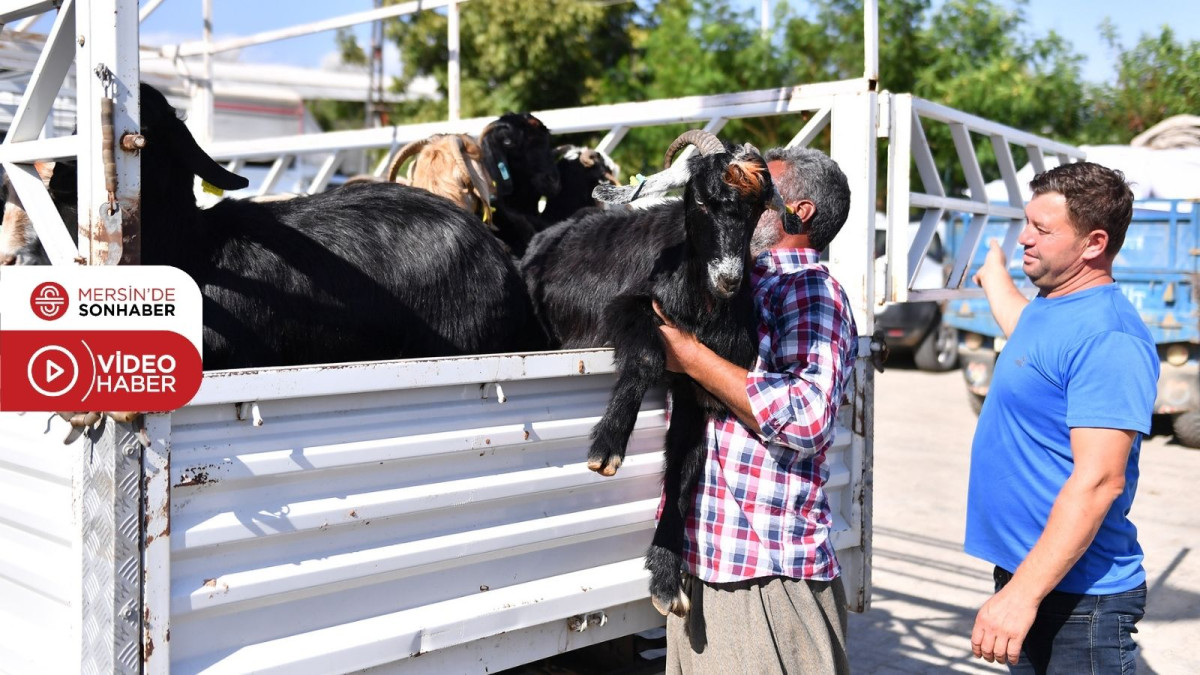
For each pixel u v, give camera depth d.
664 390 3.09
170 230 3.01
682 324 2.84
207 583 2.13
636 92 17.89
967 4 17.48
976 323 11.48
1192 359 10.19
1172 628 5.41
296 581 2.25
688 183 2.75
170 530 2.06
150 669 2.04
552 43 18.28
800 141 4.07
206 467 2.11
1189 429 10.28
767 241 3.03
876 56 3.89
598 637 2.93
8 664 2.32
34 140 2.48
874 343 3.73
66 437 2.03
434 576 2.53
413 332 3.52
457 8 6.00
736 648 2.77
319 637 2.32
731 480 2.79
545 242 4.22
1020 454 2.95
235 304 3.11
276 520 2.21
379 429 2.39
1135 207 10.29
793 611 2.78
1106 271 2.94
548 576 2.78
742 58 15.44
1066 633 2.89
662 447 3.12
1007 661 2.72
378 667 2.43
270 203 3.48
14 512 2.28
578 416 2.86
